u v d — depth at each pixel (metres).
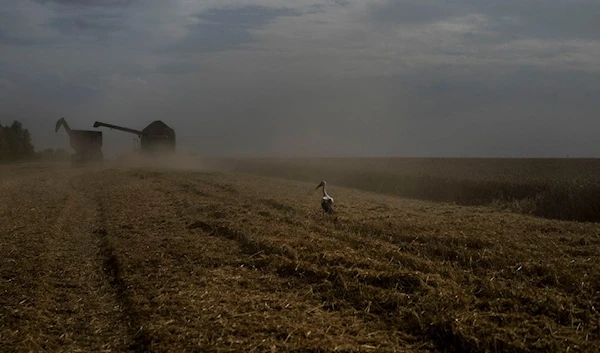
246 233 16.20
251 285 11.52
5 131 90.06
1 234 17.31
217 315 9.54
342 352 7.97
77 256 14.87
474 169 41.78
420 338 8.66
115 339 8.97
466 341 8.25
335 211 22.19
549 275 11.32
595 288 10.58
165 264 13.34
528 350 7.91
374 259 13.11
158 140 60.75
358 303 10.23
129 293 11.04
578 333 8.49
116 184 35.75
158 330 8.88
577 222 19.89
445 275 11.79
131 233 17.38
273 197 27.64
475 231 16.58
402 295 10.17
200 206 22.92
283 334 8.66
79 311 10.32
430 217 20.56
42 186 35.72
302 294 10.93
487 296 10.35
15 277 12.37
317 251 13.84
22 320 9.70
